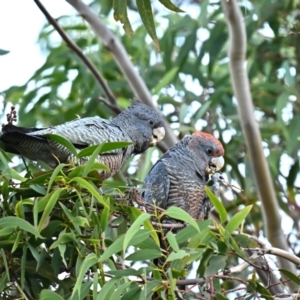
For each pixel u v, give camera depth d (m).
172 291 7.09
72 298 7.12
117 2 8.63
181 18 14.33
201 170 10.90
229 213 13.66
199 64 14.06
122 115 11.07
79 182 7.57
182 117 13.09
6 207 7.72
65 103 14.82
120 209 8.01
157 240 7.44
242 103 12.13
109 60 15.32
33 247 7.63
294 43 14.17
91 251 7.62
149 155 12.65
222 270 8.34
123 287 7.11
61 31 13.04
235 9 11.95
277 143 14.45
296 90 14.04
